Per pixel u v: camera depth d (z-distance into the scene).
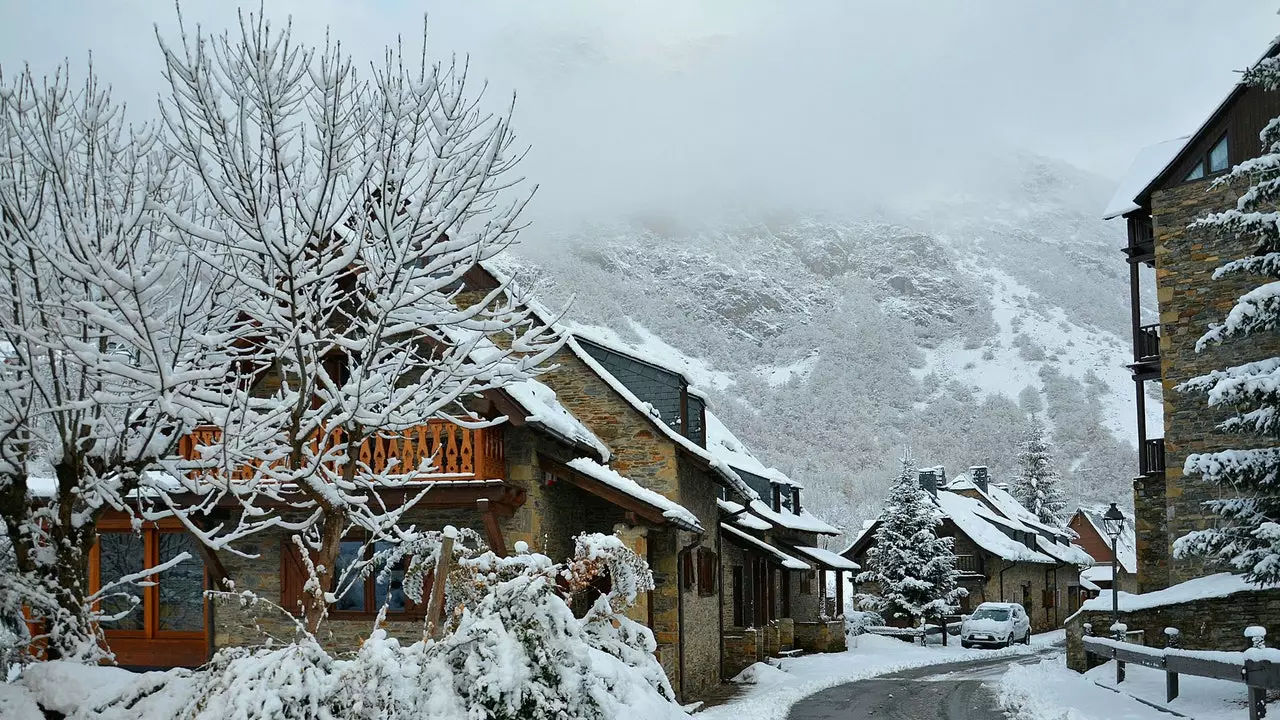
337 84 8.49
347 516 10.37
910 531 44.88
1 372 9.46
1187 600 21.97
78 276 8.47
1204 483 23.53
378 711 6.69
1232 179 16.05
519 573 7.89
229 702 6.45
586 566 7.98
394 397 9.38
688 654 20.33
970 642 40.09
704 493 22.78
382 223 9.14
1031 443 86.94
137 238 9.21
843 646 35.91
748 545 28.59
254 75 8.34
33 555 8.98
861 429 187.75
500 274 10.43
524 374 10.15
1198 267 24.38
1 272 9.05
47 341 8.63
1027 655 36.50
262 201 8.55
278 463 11.62
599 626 8.12
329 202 8.71
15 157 8.99
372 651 6.67
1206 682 18.28
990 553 50.81
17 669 10.29
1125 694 18.12
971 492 62.66
